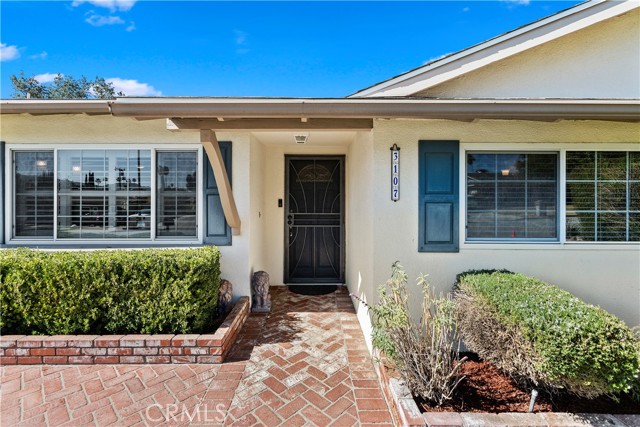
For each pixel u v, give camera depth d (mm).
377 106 2805
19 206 4391
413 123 3529
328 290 5934
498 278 3037
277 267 6258
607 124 3539
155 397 2658
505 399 2387
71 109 3527
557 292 2627
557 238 3594
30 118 4297
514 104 2818
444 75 3465
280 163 6145
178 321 3434
